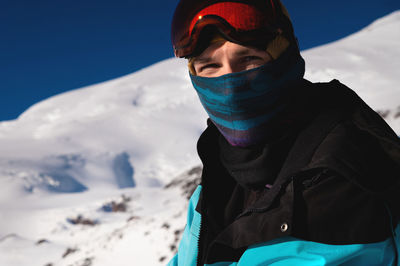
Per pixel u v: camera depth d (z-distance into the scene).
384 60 63.38
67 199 37.00
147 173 63.00
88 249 13.49
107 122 79.69
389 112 20.47
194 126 76.88
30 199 40.75
